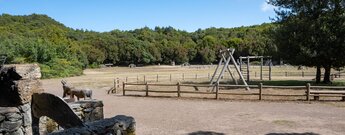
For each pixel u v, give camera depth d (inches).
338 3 902.4
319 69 1007.6
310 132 401.4
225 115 519.8
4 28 3174.2
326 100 661.3
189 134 397.4
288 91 820.6
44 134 255.1
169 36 4648.1
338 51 896.9
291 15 998.4
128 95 797.2
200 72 1775.3
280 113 530.3
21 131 230.1
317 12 943.7
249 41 3275.1
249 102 653.3
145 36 4352.9
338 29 884.6
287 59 983.6
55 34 3147.1
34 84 233.1
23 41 1899.6
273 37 1023.6
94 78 1457.9
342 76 1365.7
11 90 226.2
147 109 585.9
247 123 458.0
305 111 546.6
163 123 462.9
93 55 2812.5
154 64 3395.7
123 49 3289.9
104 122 200.7
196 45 3671.3
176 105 628.1
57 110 235.5
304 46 919.0
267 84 1023.0
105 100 711.1
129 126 213.5
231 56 860.6
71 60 1994.3
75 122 230.4
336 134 390.9
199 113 540.1
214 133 401.4
